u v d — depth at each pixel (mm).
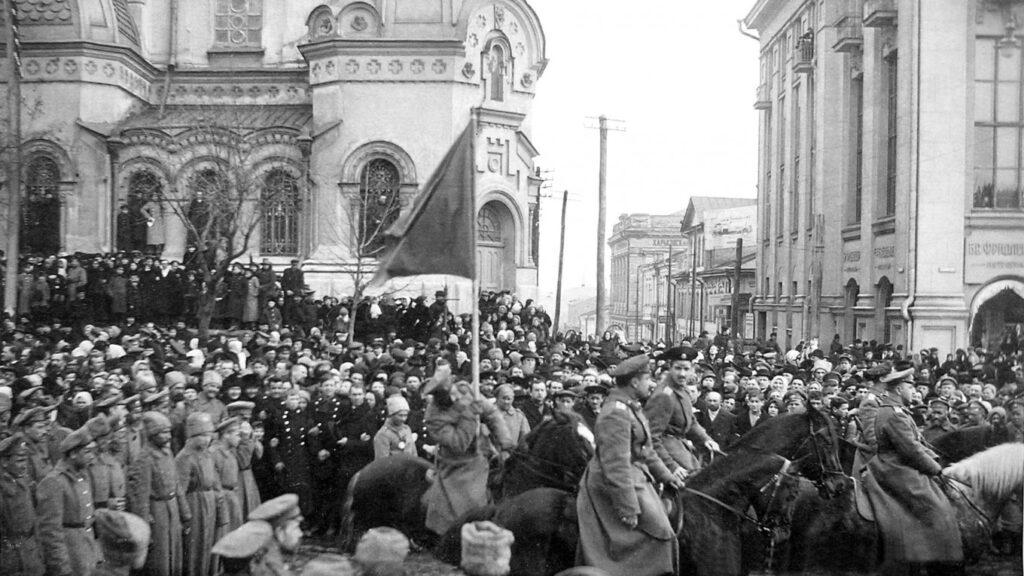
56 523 10406
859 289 41750
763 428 10758
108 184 41250
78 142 41000
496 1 42312
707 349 32719
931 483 11133
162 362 20781
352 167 41062
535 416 15188
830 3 45875
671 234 129750
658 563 8914
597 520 9008
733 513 10000
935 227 33062
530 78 43750
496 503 9836
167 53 46156
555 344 30531
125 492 11609
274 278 35375
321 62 41656
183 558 11969
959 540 10805
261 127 41750
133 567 6316
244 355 23234
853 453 12812
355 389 15742
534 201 45062
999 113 33281
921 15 33125
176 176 40594
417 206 11438
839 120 45906
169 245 41375
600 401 13141
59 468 10641
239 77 45438
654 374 17375
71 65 41188
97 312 34094
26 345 24719
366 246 38281
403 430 14016
